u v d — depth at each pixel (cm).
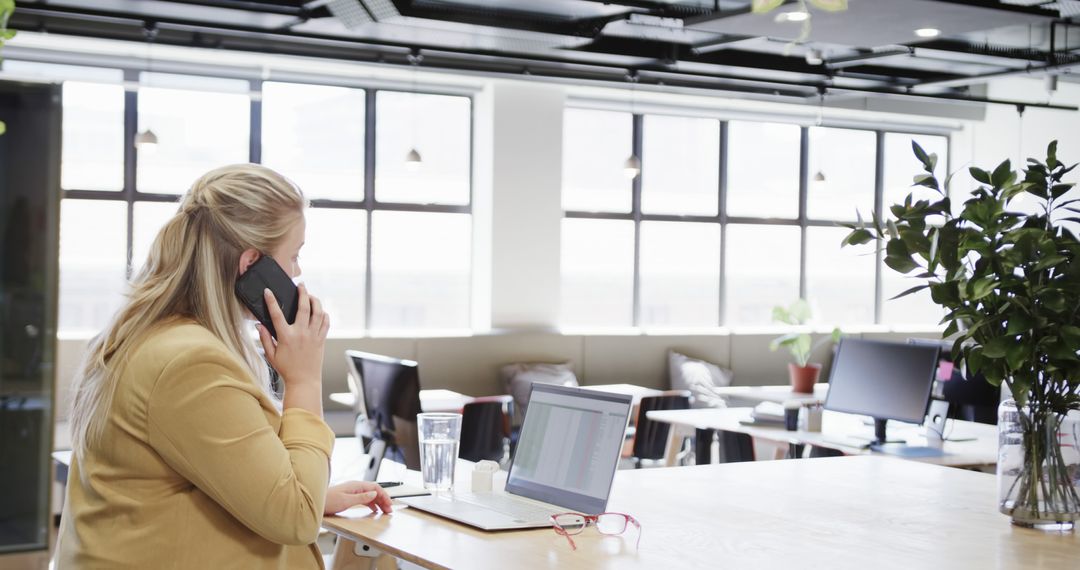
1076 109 1017
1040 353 253
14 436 289
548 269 923
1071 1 670
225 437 162
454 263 934
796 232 1094
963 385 604
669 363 959
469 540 228
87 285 806
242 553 170
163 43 708
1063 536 245
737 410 626
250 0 663
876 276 1134
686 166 1041
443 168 927
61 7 655
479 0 663
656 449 741
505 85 903
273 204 180
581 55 788
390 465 343
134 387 165
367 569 277
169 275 174
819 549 226
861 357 527
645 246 1026
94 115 805
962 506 275
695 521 252
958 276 261
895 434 541
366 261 905
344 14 645
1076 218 264
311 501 171
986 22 632
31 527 291
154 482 166
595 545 226
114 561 165
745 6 626
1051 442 252
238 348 178
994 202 261
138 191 819
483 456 698
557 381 870
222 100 846
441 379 867
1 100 281
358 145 899
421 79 895
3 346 286
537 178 917
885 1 584
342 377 834
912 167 1146
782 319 927
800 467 334
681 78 876
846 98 1033
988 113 1116
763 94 938
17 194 284
